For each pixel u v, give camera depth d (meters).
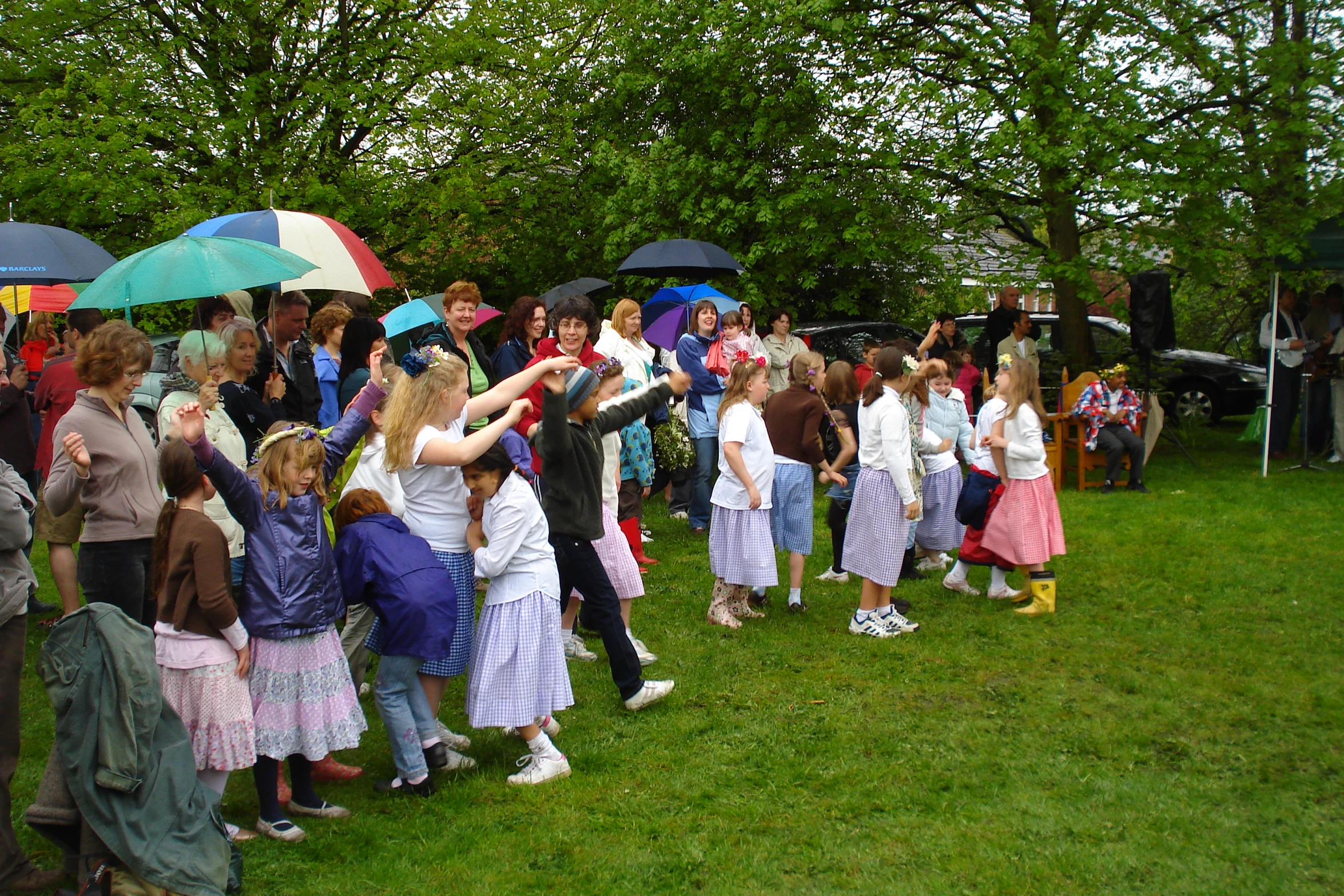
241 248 4.78
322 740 3.63
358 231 13.90
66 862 3.15
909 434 5.65
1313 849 3.50
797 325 13.09
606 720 4.68
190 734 3.43
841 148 12.45
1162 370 13.38
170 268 4.53
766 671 5.32
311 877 3.37
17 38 12.93
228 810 3.88
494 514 4.02
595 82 15.59
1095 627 5.92
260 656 3.58
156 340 11.73
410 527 4.19
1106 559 7.32
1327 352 11.36
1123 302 11.12
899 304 15.21
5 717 3.33
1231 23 11.62
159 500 4.54
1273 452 11.69
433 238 14.09
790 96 12.41
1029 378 6.14
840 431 6.80
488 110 14.34
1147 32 11.29
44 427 6.33
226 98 13.20
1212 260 10.99
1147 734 4.44
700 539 8.45
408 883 3.33
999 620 6.12
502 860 3.48
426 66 13.73
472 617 4.30
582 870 3.40
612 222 13.62
